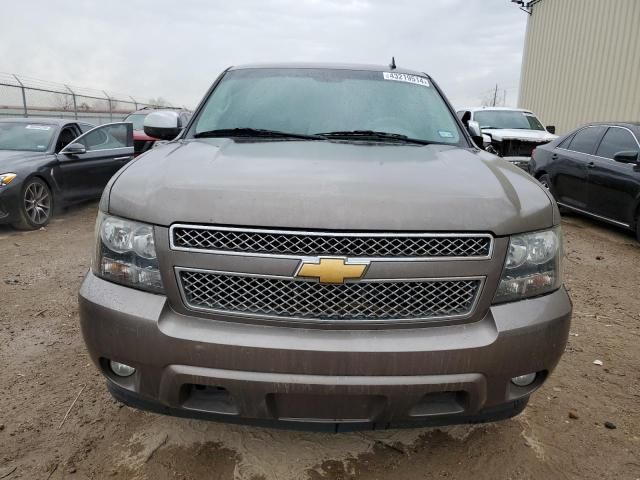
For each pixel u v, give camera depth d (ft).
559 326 6.25
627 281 16.26
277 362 5.64
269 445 7.54
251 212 5.69
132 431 7.81
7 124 24.64
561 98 52.42
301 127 9.55
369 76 10.96
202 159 7.20
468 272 5.83
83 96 65.51
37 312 12.37
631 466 7.37
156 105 77.25
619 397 9.20
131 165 7.19
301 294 5.74
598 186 22.63
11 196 20.06
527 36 60.08
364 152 8.02
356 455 7.39
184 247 5.79
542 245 6.30
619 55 43.75
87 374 9.48
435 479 6.97
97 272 6.41
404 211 5.75
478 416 6.29
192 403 6.08
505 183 6.73
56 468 7.00
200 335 5.73
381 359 5.63
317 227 5.59
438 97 10.93
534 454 7.53
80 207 26.45
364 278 5.64
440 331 5.86
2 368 9.66
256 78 10.85
